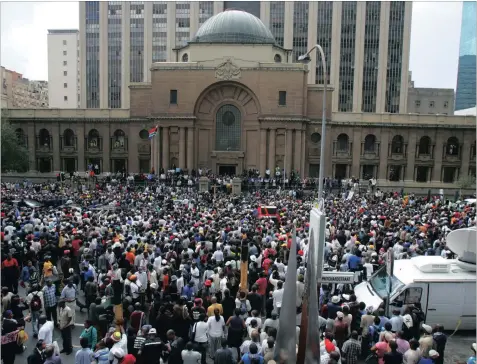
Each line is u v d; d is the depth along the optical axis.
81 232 24.77
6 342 14.38
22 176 78.75
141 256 20.38
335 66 107.44
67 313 16.45
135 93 77.62
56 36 143.38
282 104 71.25
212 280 18.89
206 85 71.50
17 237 24.17
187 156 72.31
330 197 51.53
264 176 71.75
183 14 109.94
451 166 77.00
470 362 12.16
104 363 12.56
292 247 9.18
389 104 108.75
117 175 66.94
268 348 12.16
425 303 17.45
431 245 26.73
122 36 111.25
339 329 14.39
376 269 21.50
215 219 31.20
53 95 145.00
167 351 13.86
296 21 107.25
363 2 106.12
